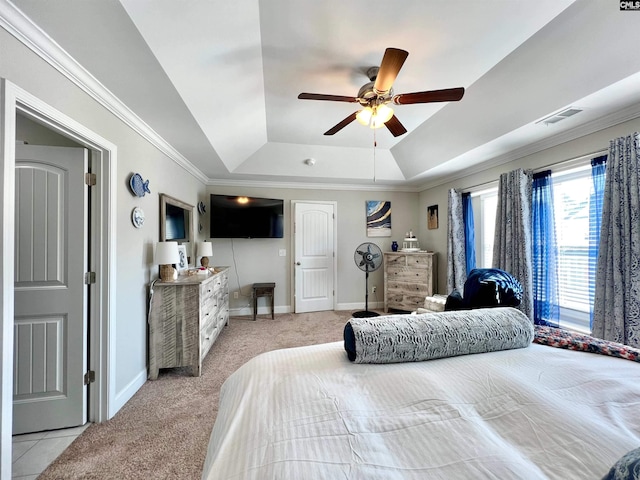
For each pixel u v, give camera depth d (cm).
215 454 58
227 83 205
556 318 268
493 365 86
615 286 203
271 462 51
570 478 48
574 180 267
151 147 254
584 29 161
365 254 429
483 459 52
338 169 424
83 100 166
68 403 180
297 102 258
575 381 76
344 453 54
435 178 441
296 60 196
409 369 85
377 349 87
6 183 120
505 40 177
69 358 181
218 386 232
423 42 179
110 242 191
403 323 94
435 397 71
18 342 175
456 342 92
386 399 71
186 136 259
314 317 438
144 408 201
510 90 220
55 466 149
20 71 126
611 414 62
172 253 247
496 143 283
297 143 368
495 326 98
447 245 409
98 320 188
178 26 140
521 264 284
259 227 440
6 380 122
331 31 169
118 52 145
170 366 246
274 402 69
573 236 268
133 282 222
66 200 181
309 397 71
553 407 64
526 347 101
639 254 192
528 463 51
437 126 303
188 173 360
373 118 217
